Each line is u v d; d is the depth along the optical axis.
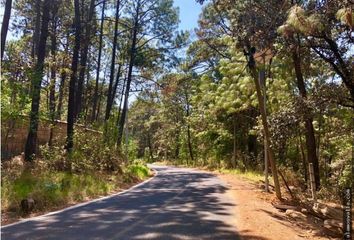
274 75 27.03
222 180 26.59
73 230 9.30
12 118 17.16
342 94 17.80
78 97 31.11
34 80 18.08
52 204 12.98
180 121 65.00
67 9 31.98
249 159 37.78
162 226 10.02
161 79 40.78
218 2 20.86
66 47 33.72
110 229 9.52
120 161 27.16
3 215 10.94
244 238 8.93
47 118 21.95
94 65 42.69
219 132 40.25
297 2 12.09
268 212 13.62
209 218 11.32
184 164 60.19
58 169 19.95
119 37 38.53
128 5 36.66
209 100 38.91
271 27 15.85
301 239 9.90
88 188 16.66
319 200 18.52
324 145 32.03
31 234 8.77
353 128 23.28
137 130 90.50
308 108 18.34
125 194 17.48
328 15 12.09
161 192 18.48
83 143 23.81
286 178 26.30
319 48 17.47
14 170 16.97
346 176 23.77
